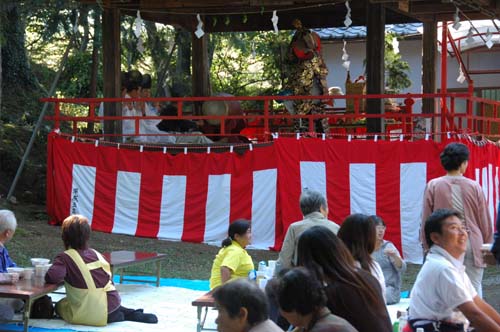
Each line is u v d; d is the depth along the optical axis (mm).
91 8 15648
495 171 13523
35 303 7281
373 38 12125
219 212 12023
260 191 11789
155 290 8883
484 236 6520
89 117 12461
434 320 4730
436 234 4836
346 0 11898
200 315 6656
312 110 13289
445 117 11516
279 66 21609
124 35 17969
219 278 7027
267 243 11688
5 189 14562
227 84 23375
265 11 14164
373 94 12023
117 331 6848
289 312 3592
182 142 12797
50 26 15773
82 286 7020
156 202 12312
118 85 12922
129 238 12047
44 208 14055
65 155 12609
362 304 3953
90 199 12508
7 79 18125
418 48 21250
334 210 11484
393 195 11320
